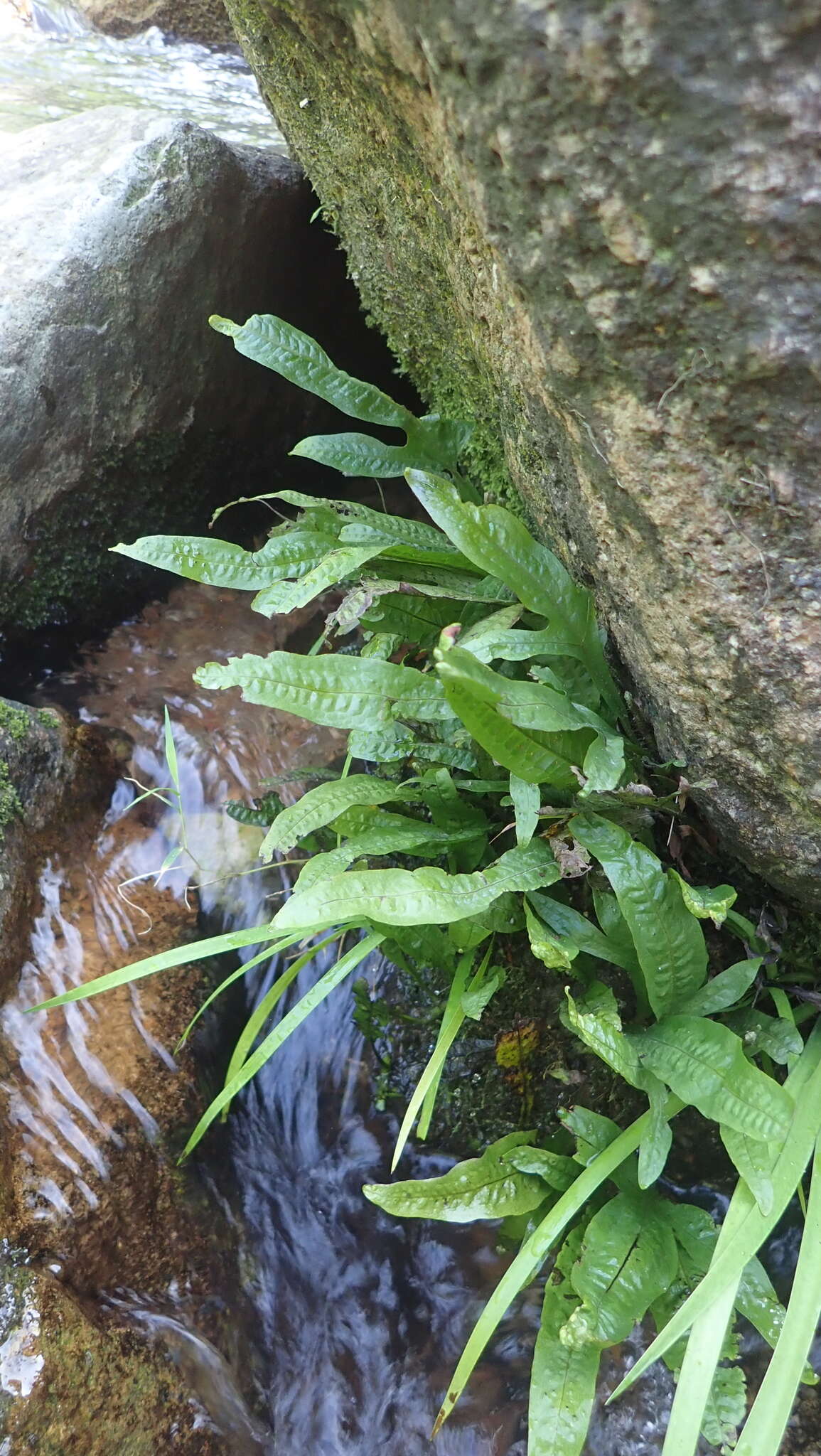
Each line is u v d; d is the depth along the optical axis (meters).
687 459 0.47
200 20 1.50
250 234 0.83
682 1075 0.53
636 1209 0.56
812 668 0.48
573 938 0.57
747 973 0.55
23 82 1.30
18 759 0.69
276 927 0.50
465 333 0.62
